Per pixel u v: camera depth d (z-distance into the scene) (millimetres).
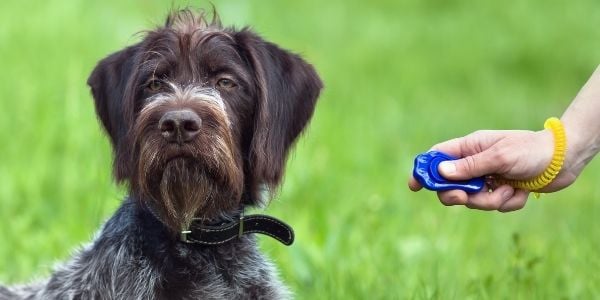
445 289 10969
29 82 17391
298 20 31609
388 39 31438
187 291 8703
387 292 11062
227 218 8922
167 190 8344
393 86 26125
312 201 14672
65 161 14969
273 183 8969
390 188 16391
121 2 24891
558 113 25953
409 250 12562
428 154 7988
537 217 16391
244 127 8930
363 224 13742
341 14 33125
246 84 8906
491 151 7871
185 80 8750
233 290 9008
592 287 11062
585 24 33500
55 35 20141
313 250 11805
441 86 27672
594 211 16312
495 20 34406
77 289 9117
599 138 8047
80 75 17484
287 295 9508
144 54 8875
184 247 8797
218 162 8312
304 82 9328
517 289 10805
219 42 8930
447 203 8008
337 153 18047
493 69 30094
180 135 8156
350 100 23375
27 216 13258
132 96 8789
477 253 13469
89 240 10422
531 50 31000
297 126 9266
